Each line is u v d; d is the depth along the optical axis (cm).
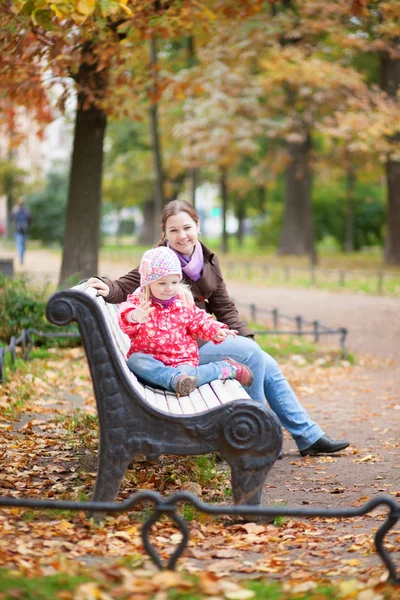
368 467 738
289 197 4556
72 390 1057
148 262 605
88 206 1605
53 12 706
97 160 1611
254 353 718
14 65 1230
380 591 403
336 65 2606
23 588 380
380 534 427
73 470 683
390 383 1223
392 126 2597
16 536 491
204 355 717
